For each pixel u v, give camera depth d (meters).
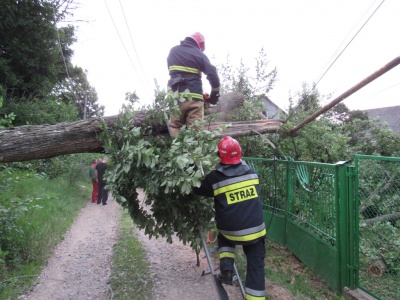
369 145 8.75
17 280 4.32
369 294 3.66
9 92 13.34
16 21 12.53
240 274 4.43
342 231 3.89
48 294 4.13
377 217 3.79
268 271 4.60
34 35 13.29
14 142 3.43
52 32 13.91
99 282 4.52
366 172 3.85
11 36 12.91
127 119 3.49
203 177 3.11
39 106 12.98
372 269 3.93
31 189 8.30
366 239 3.99
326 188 4.34
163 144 3.53
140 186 3.50
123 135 3.52
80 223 7.96
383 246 3.82
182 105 3.82
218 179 3.16
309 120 5.38
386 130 8.60
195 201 3.80
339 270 3.94
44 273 4.77
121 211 9.83
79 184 13.80
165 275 4.67
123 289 4.23
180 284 4.37
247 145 7.34
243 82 9.43
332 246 4.14
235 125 5.50
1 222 4.54
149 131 3.68
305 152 7.11
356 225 3.85
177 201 3.82
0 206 4.64
